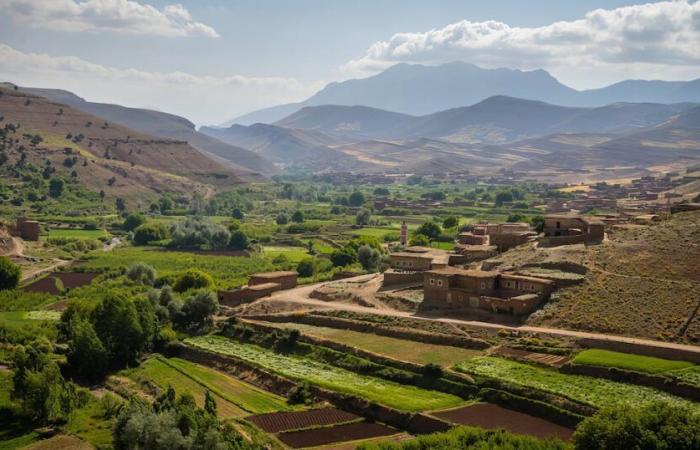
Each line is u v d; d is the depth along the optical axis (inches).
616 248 7436.0
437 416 4872.0
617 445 3814.0
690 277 6555.1
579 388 5022.1
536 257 7618.1
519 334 6151.6
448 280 7194.9
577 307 6441.9
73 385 5413.4
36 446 4692.4
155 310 7475.4
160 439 4190.5
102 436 4815.5
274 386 5856.3
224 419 5014.8
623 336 5910.4
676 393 4889.3
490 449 3917.3
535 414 4874.5
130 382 6102.4
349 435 4749.0
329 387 5551.2
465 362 5718.5
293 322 7406.5
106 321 6476.4
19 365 5260.8
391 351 6166.3
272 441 4584.2
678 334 5757.9
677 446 3791.8
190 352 6845.5
